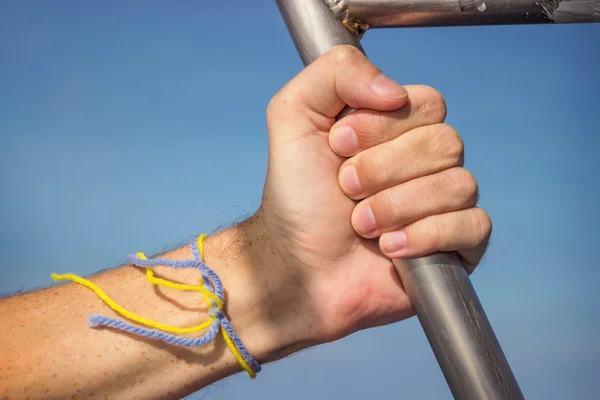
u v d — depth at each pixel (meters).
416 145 0.47
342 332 0.53
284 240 0.52
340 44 0.47
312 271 0.52
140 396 0.51
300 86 0.49
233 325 0.52
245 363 0.52
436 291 0.45
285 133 0.50
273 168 0.51
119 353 0.51
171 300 0.53
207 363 0.52
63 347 0.51
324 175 0.50
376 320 0.53
